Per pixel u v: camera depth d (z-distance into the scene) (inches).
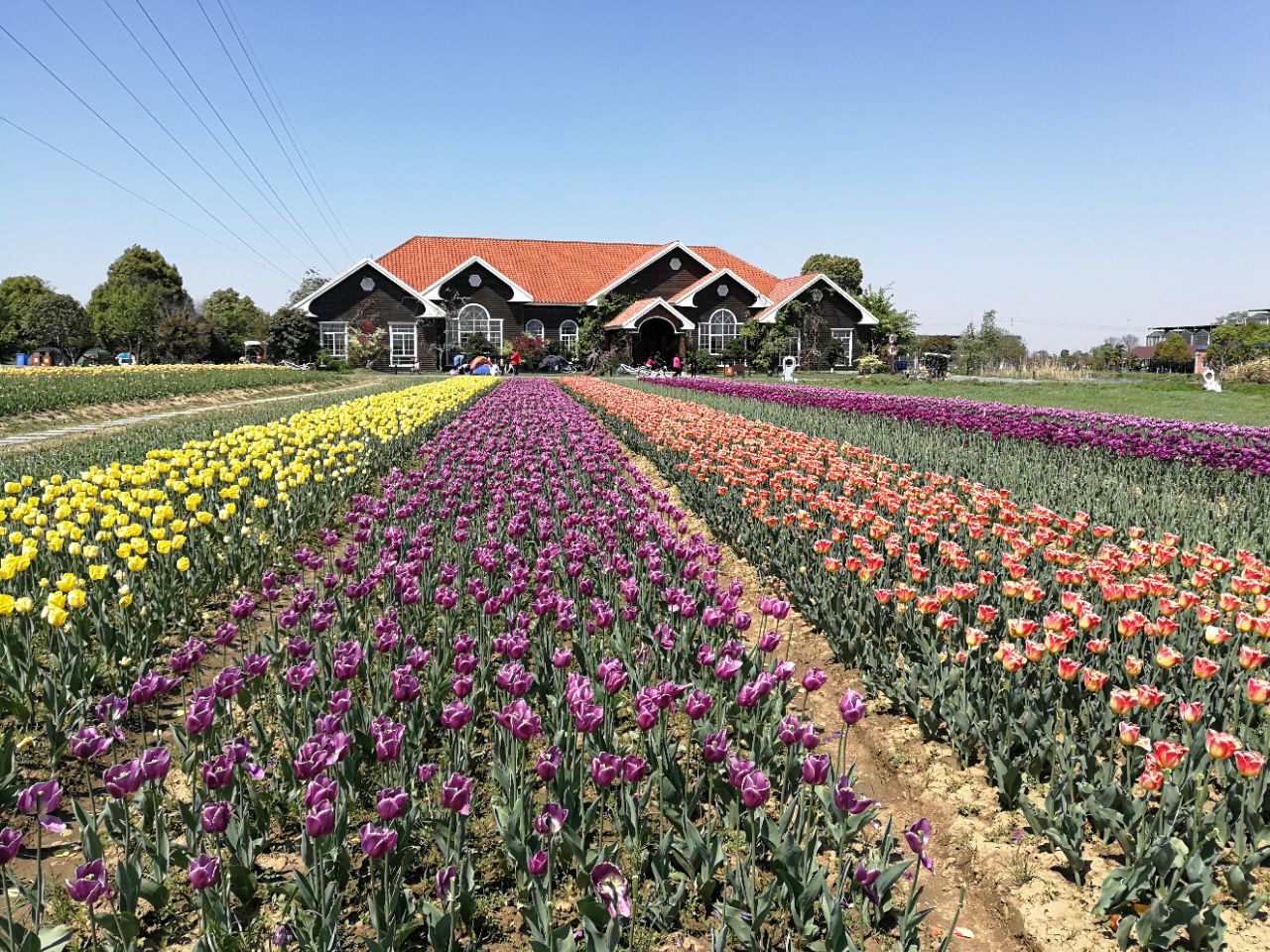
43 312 2746.1
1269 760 163.0
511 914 147.8
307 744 142.4
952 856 167.6
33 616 244.4
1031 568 276.4
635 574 278.5
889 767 200.5
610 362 2095.2
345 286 2135.8
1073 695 194.7
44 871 158.9
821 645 267.6
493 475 433.4
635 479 449.4
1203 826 149.7
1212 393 1370.6
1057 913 147.6
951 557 260.5
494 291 2228.1
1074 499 387.9
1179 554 281.7
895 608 243.6
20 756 191.8
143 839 145.9
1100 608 238.5
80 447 576.4
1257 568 232.2
